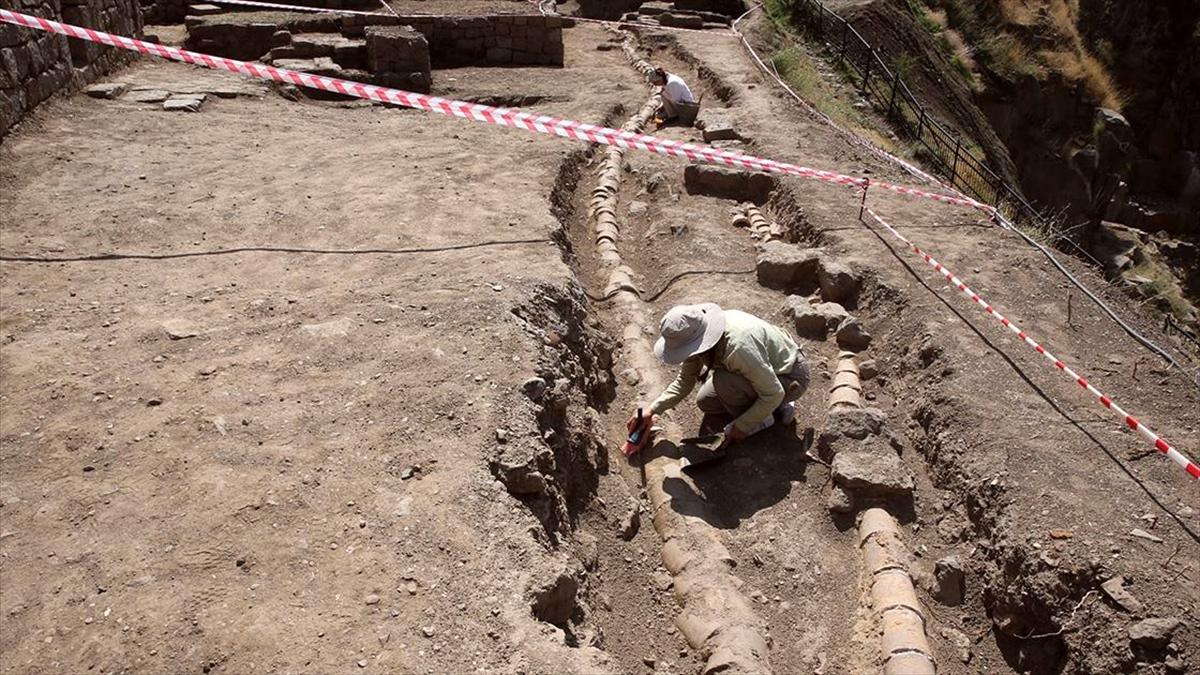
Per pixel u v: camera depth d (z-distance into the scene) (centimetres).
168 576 342
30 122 811
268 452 408
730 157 738
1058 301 648
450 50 1364
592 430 502
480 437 422
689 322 471
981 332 587
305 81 663
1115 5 2450
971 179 1432
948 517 467
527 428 436
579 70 1375
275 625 323
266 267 592
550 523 415
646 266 753
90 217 650
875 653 388
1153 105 2455
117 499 379
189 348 487
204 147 834
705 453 505
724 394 499
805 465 509
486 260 607
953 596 430
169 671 305
